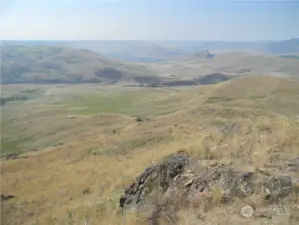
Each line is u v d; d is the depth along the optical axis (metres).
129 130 58.91
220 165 10.55
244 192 8.68
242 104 87.56
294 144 11.32
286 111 70.81
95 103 181.88
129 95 197.38
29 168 40.38
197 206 9.02
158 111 126.38
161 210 9.81
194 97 134.75
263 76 126.31
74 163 35.53
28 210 21.52
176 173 11.44
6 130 122.62
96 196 17.61
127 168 21.19
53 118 126.94
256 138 12.59
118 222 10.91
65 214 16.31
